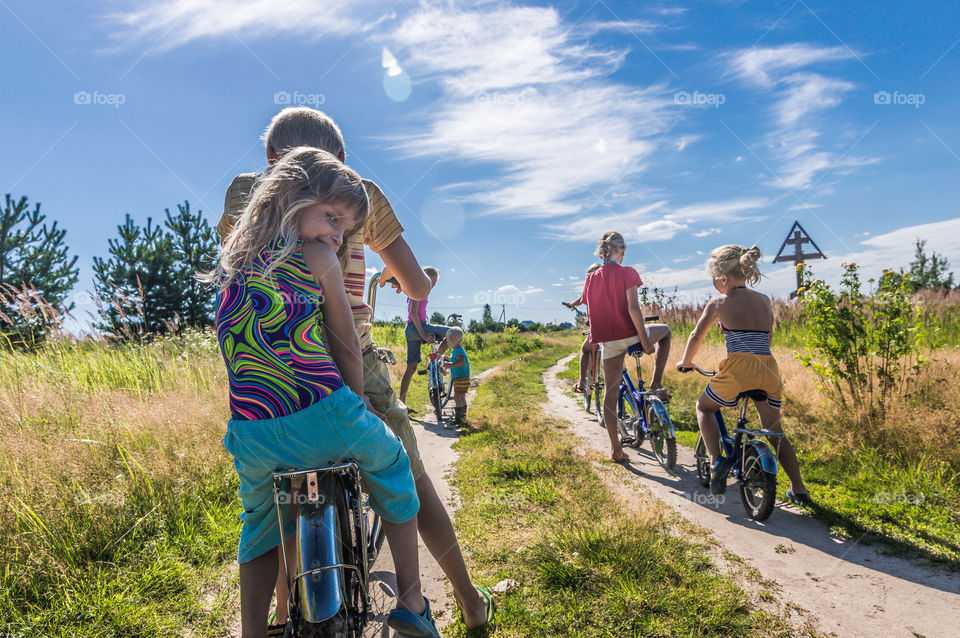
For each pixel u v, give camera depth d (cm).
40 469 344
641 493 417
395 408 198
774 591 262
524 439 562
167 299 1373
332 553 139
